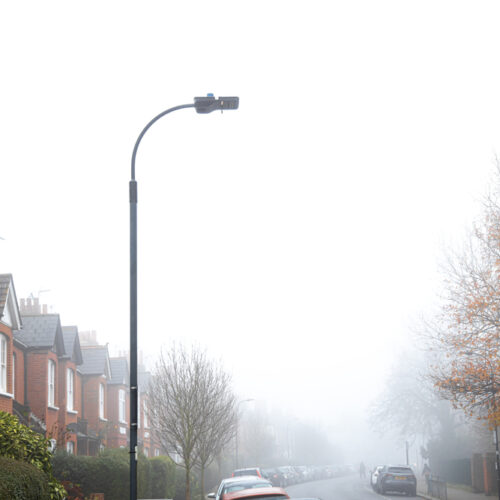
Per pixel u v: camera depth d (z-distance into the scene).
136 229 18.50
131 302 18.02
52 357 41.78
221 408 45.56
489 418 32.88
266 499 19.98
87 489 34.47
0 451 18.50
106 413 54.16
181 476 54.59
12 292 35.88
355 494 60.81
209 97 18.77
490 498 50.47
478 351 33.38
